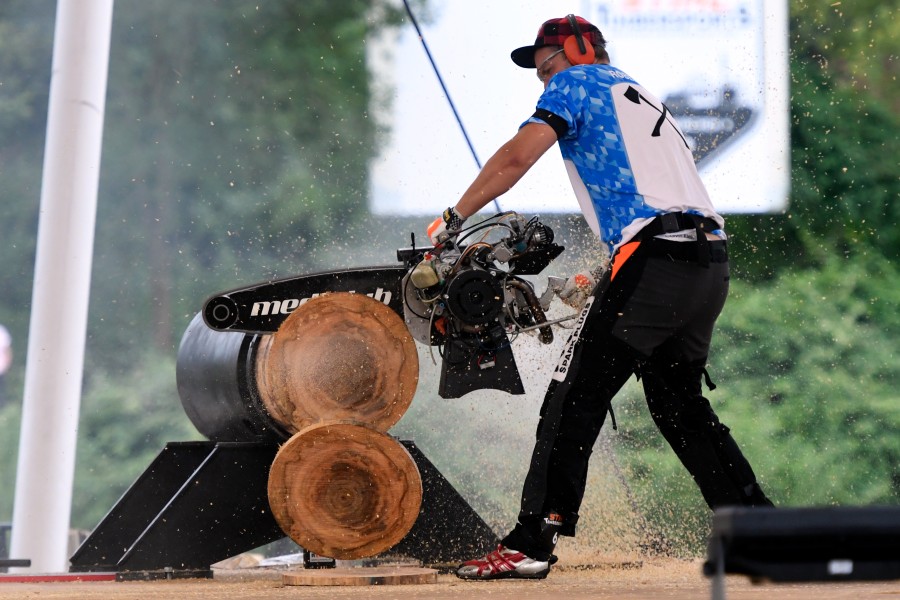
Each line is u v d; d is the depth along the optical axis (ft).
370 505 42.98
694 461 43.55
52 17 179.22
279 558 63.72
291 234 167.84
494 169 41.39
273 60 177.06
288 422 43.86
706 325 41.47
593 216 41.81
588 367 40.27
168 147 172.45
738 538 16.03
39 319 77.82
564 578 41.96
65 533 76.02
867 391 145.89
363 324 43.93
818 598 29.48
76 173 79.77
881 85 166.09
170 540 44.70
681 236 40.04
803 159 162.91
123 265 163.73
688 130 134.31
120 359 159.33
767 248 159.02
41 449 75.97
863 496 137.90
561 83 41.96
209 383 48.37
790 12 167.12
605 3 135.33
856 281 156.04
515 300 43.91
